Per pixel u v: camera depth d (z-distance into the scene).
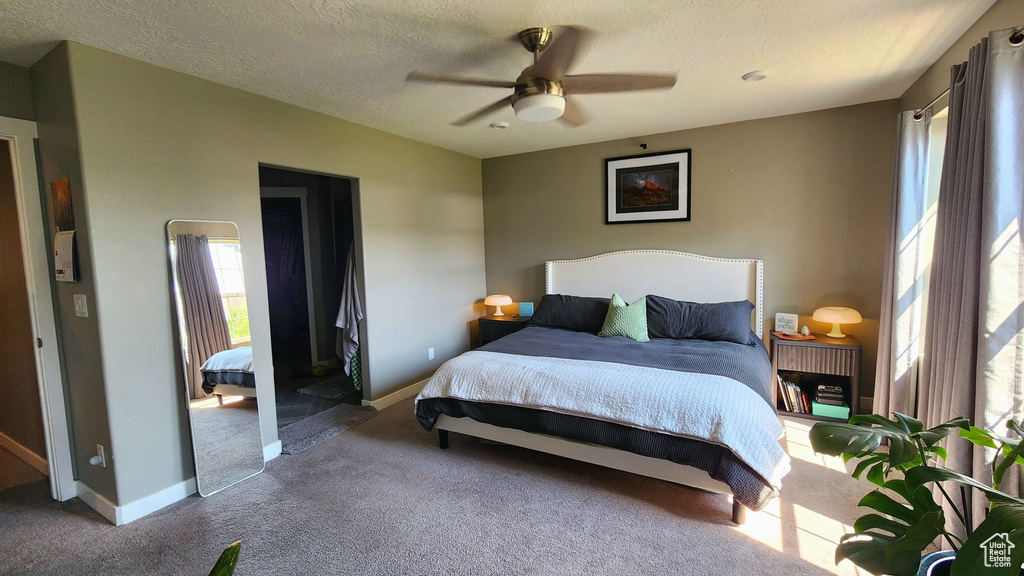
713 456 2.20
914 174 2.83
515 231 5.16
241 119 2.89
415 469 2.87
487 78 2.76
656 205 4.35
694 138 4.12
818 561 1.98
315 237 5.43
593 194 4.66
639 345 3.46
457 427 3.01
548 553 2.06
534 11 1.99
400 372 4.21
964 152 1.91
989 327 1.65
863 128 3.53
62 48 2.18
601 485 2.63
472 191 5.16
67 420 2.60
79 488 2.61
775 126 3.81
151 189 2.46
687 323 3.77
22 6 1.83
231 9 1.91
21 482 2.80
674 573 1.92
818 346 3.44
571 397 2.55
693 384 2.45
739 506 2.21
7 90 2.35
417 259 4.37
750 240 4.00
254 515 2.41
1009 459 1.16
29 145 2.42
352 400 4.24
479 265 5.32
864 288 3.63
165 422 2.53
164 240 2.52
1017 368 1.62
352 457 3.05
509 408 2.72
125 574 1.99
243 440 2.81
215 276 2.75
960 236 1.90
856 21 2.13
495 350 3.32
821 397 3.50
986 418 1.66
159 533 2.27
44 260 2.49
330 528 2.28
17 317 2.81
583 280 4.69
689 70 2.72
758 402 2.40
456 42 2.28
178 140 2.57
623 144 4.45
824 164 3.68
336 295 5.52
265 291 3.05
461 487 2.63
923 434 1.26
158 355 2.50
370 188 3.84
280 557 2.07
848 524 2.24
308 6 1.90
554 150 4.82
